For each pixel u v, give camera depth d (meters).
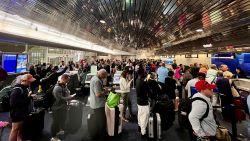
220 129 2.36
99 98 3.50
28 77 3.09
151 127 3.59
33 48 11.37
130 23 6.45
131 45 18.58
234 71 8.36
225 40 6.12
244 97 4.14
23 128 3.30
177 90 5.58
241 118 3.59
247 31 4.52
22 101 2.97
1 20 3.05
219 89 3.74
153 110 3.94
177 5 3.63
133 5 3.97
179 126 4.37
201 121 2.13
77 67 10.15
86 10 4.01
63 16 4.03
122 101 4.82
